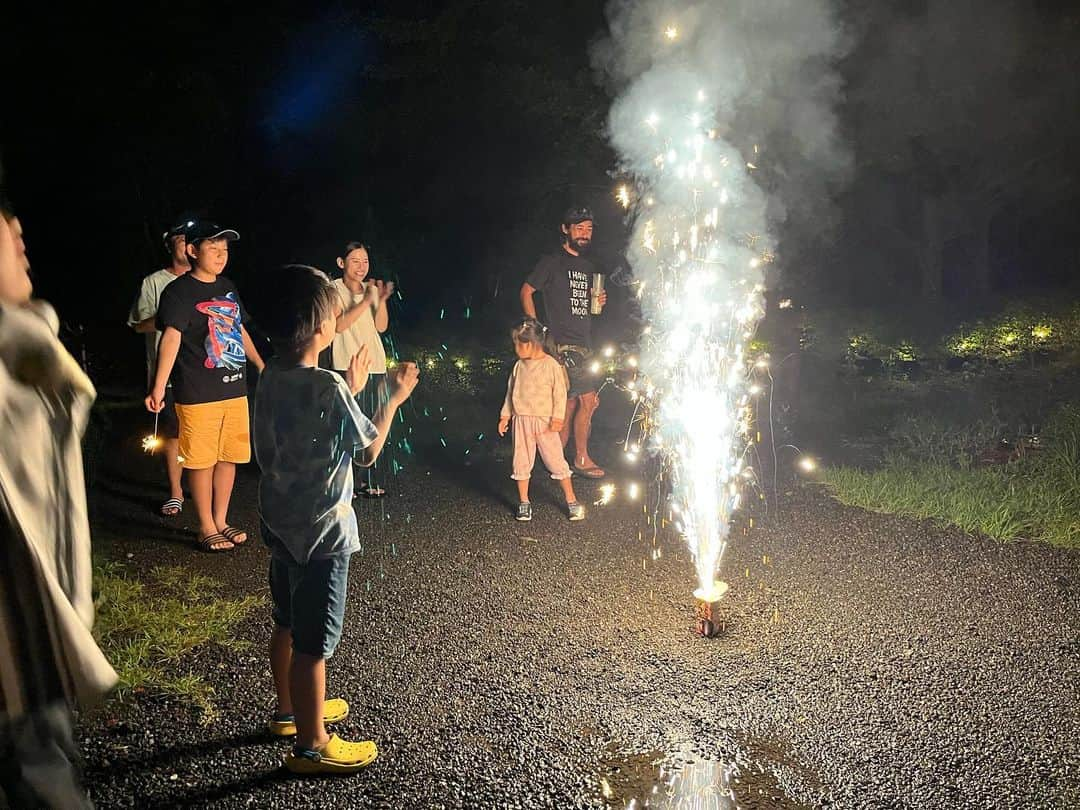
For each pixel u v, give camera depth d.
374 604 5.14
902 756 3.63
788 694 4.12
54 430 2.48
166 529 6.43
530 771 3.57
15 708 2.37
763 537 6.16
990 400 10.35
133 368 12.62
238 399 5.91
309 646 3.44
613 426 9.55
